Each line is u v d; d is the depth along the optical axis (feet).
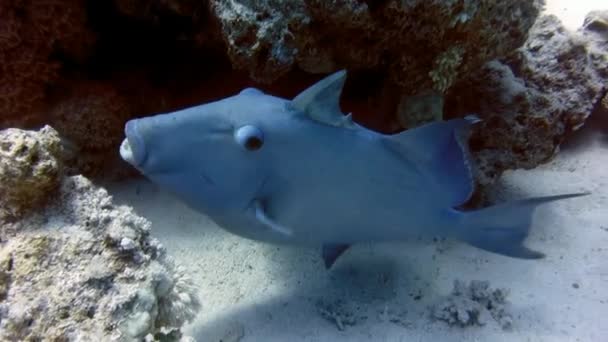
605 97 2.85
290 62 1.63
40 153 1.31
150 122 1.18
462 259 2.10
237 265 2.01
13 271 1.24
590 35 2.95
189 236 2.14
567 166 2.75
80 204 1.38
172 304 1.42
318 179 1.35
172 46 2.28
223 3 1.57
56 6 1.87
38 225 1.33
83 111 2.17
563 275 2.01
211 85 2.42
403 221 1.50
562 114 2.52
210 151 1.22
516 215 1.52
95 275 1.25
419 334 1.74
